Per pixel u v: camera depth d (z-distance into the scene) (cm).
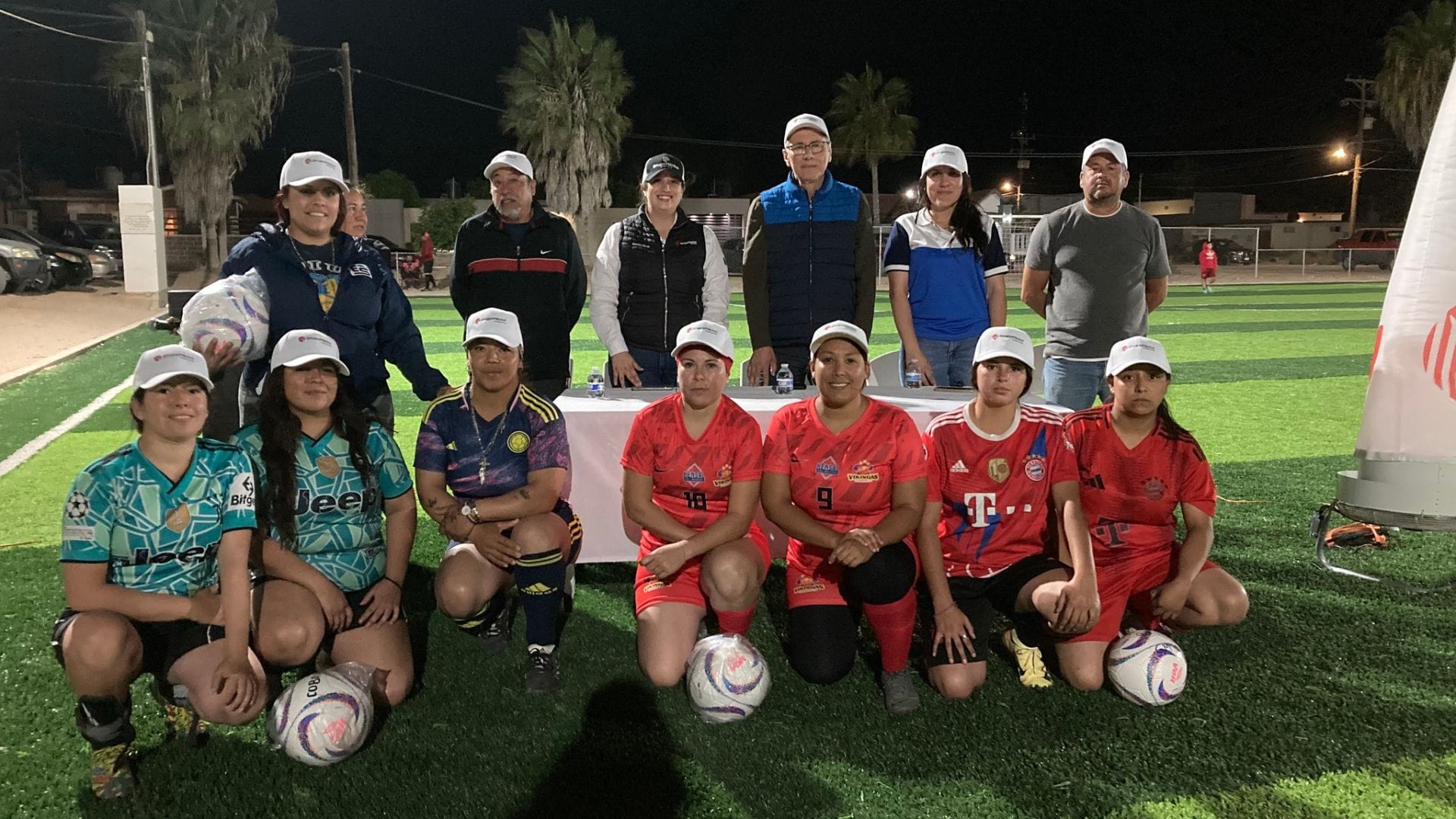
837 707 332
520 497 353
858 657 376
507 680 352
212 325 351
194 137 2892
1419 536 505
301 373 316
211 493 294
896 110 4094
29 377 1057
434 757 297
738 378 1069
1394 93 3822
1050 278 522
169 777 287
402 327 421
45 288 1916
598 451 430
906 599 326
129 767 282
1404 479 421
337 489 329
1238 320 1834
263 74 2961
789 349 514
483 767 291
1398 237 4131
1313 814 264
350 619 327
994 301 524
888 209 4359
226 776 288
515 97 3425
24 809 270
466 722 320
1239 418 860
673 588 348
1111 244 494
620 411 429
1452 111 415
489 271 481
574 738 309
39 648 371
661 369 507
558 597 347
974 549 356
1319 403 935
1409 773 285
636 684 349
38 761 294
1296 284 3039
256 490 312
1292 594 428
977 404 351
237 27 2909
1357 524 509
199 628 303
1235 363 1225
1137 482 356
